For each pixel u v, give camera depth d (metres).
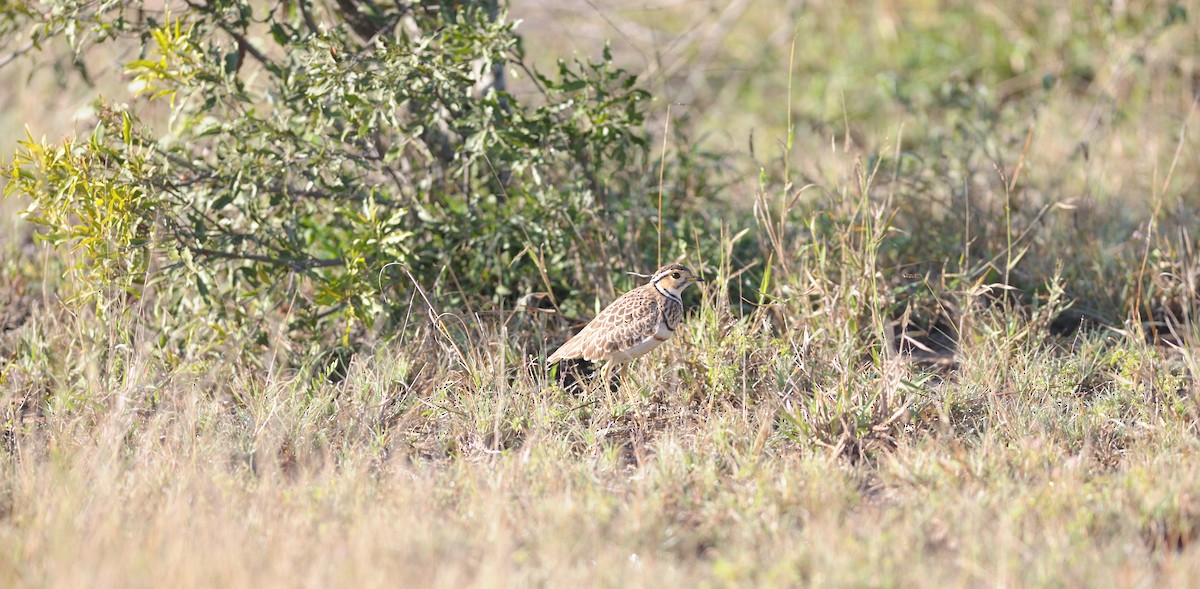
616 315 10.98
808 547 7.93
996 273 13.54
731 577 7.53
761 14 24.94
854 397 10.38
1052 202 14.39
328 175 12.74
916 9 23.02
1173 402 10.46
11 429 10.63
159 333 11.84
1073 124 19.30
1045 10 21.95
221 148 12.10
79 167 11.11
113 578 7.32
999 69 21.77
